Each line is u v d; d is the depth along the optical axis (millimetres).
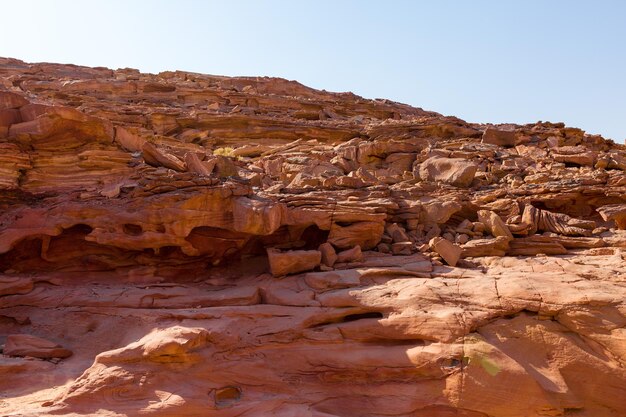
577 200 13453
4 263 11297
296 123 30094
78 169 12258
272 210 10648
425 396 7641
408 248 11242
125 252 11516
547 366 7793
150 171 12195
